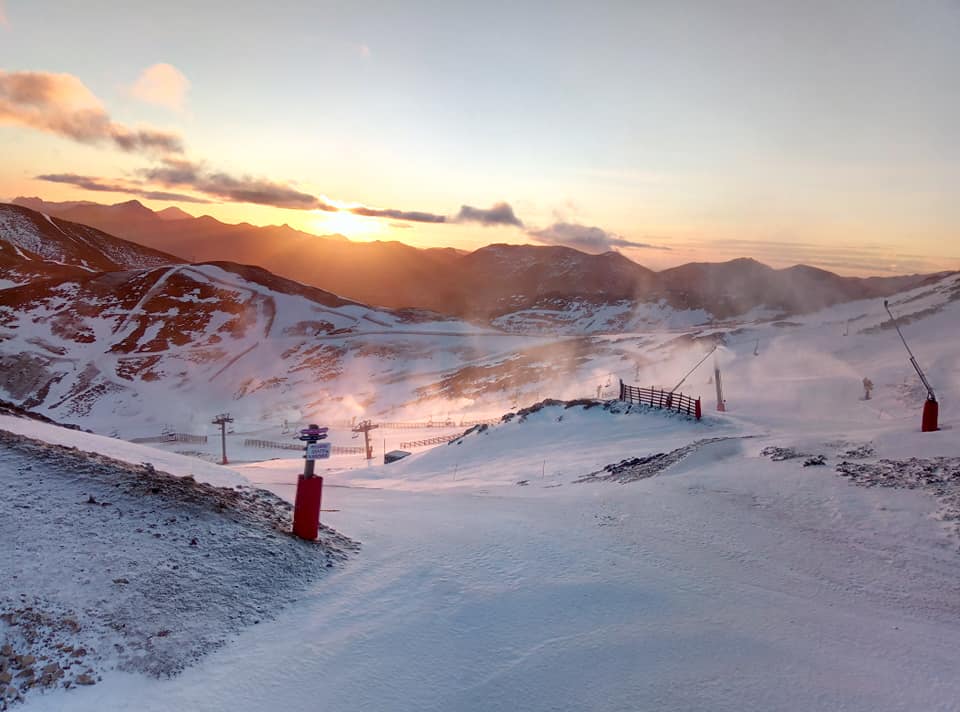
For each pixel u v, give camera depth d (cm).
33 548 654
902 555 995
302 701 520
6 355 11712
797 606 780
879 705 527
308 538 895
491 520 1209
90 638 545
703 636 664
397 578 817
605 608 738
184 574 687
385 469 3591
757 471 1611
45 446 951
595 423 3494
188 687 521
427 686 552
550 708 518
